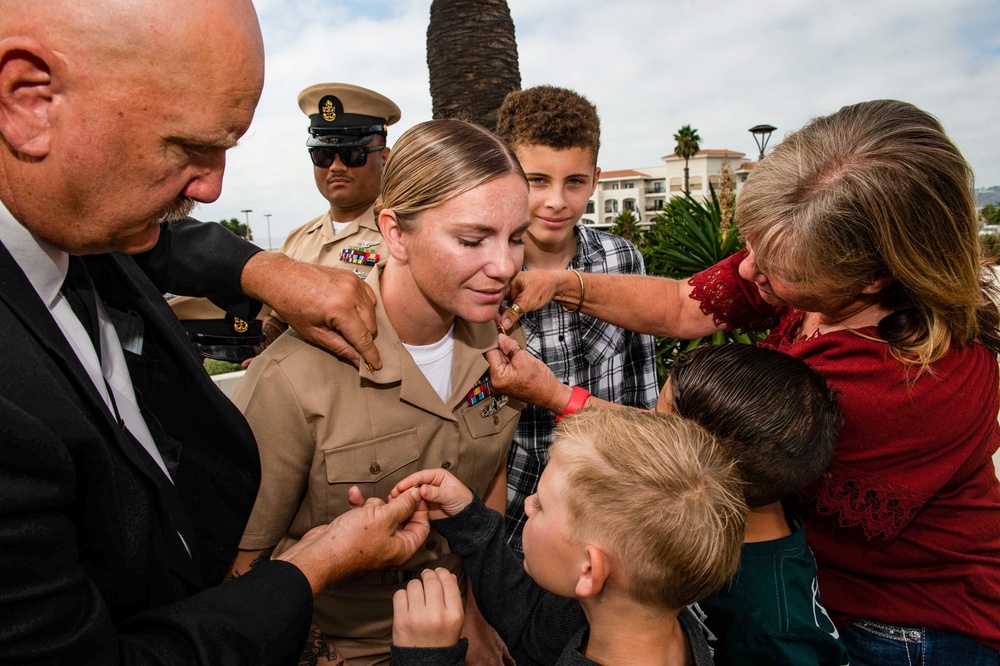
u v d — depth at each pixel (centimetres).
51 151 76
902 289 114
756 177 116
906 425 110
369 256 266
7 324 76
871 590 125
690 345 393
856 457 114
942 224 100
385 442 129
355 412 126
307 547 107
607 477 91
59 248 89
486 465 147
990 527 117
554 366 196
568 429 101
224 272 129
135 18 72
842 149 106
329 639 142
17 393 73
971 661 118
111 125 75
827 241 105
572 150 176
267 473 123
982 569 117
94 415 85
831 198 103
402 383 128
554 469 99
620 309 172
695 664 98
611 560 91
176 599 101
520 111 181
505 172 112
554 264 200
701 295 167
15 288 79
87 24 71
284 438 122
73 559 77
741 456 104
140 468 90
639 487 89
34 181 78
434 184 110
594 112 183
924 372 109
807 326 136
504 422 148
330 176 275
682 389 115
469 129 115
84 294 101
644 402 216
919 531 118
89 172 77
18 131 74
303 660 125
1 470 68
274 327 225
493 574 125
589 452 95
